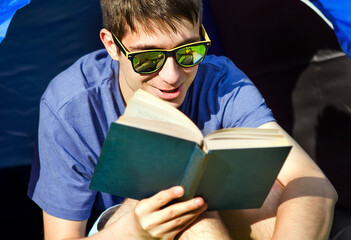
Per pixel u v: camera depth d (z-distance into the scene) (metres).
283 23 4.23
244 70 4.56
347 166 4.07
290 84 4.30
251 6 4.34
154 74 2.76
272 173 2.44
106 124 3.16
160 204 2.37
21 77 3.97
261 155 2.30
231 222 2.90
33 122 4.06
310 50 4.15
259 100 3.25
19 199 4.12
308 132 4.24
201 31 2.86
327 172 4.17
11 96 3.97
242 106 3.22
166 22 2.59
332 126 4.11
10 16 2.80
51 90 3.17
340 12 3.05
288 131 4.33
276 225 2.66
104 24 2.89
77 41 4.05
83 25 4.05
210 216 2.64
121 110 3.19
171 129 2.24
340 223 3.94
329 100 4.10
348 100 4.00
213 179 2.36
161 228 2.44
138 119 2.22
